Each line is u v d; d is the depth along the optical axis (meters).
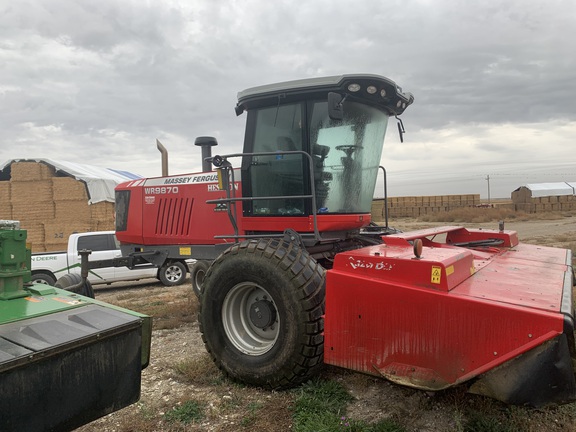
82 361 2.02
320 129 4.40
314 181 4.42
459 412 3.01
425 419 2.99
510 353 2.36
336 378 3.67
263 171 4.69
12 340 1.90
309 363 3.41
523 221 30.17
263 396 3.49
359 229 5.30
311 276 3.45
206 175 6.73
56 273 9.44
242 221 4.91
